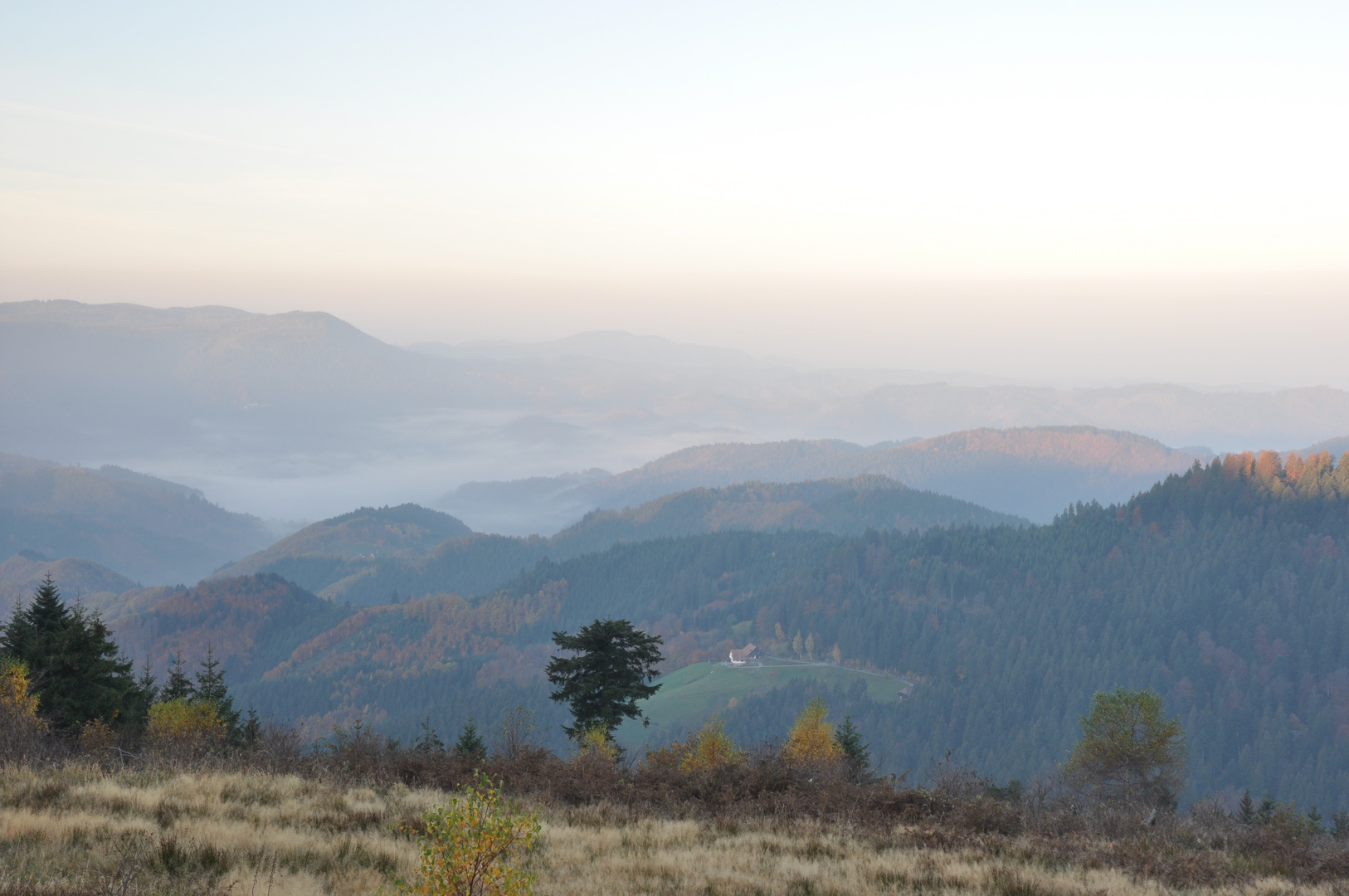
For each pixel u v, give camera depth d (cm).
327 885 945
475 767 2011
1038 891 1188
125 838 1017
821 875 1187
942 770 2383
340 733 2366
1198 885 1367
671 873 1145
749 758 2550
